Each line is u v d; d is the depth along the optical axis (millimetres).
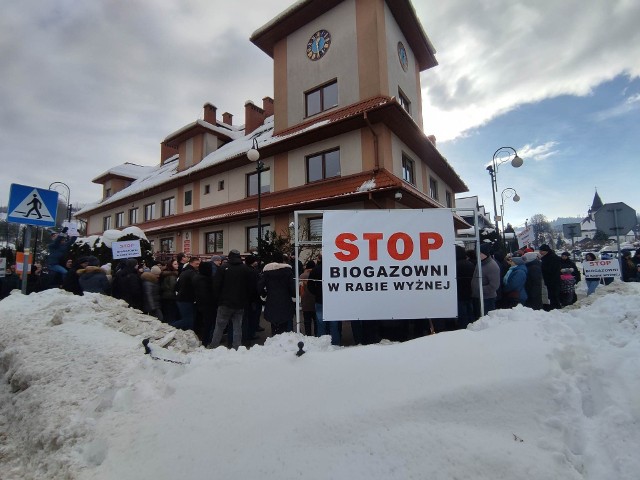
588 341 3000
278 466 2234
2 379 4332
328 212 4629
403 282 4539
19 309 5852
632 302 3457
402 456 2154
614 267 8672
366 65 13719
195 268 6617
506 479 1908
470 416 2328
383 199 12359
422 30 16297
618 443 2062
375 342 5105
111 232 11992
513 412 2301
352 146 13461
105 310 5426
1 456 2967
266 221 15461
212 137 22188
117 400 3139
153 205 23422
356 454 2230
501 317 3814
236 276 5645
